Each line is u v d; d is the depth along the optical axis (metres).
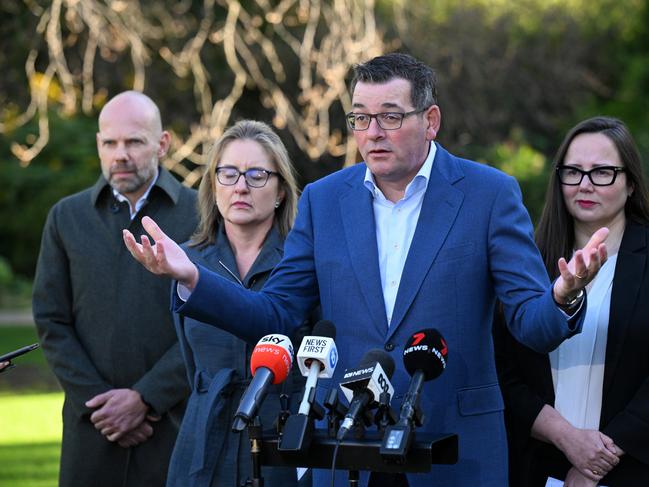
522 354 5.88
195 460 5.80
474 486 5.04
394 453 4.19
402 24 23.98
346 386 4.46
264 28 23.39
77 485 6.89
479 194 5.20
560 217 6.06
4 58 22.34
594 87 28.78
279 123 21.14
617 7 28.94
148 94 23.09
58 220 7.19
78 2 18.98
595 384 5.72
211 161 6.28
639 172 5.97
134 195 7.14
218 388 5.84
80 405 6.89
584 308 4.64
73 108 19.73
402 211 5.30
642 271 5.78
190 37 22.72
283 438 4.36
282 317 5.32
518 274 5.03
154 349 6.93
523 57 27.22
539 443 5.85
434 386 5.07
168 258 4.96
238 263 6.25
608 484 5.62
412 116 5.04
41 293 7.11
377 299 5.18
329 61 21.42
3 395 18.22
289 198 6.32
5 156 30.09
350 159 21.34
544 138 28.11
